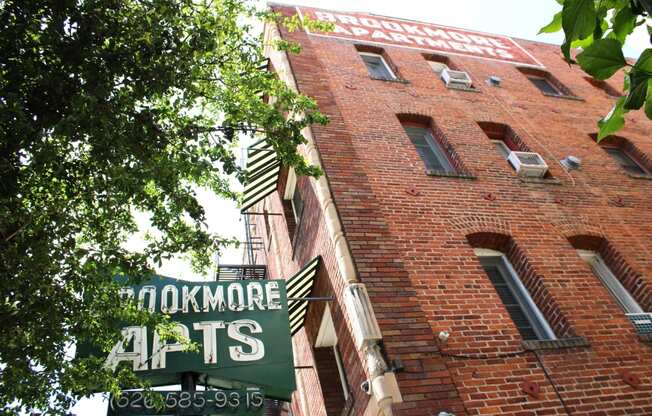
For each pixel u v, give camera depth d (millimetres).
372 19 16328
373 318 6766
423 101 12672
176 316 7266
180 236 6168
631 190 11633
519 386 6605
